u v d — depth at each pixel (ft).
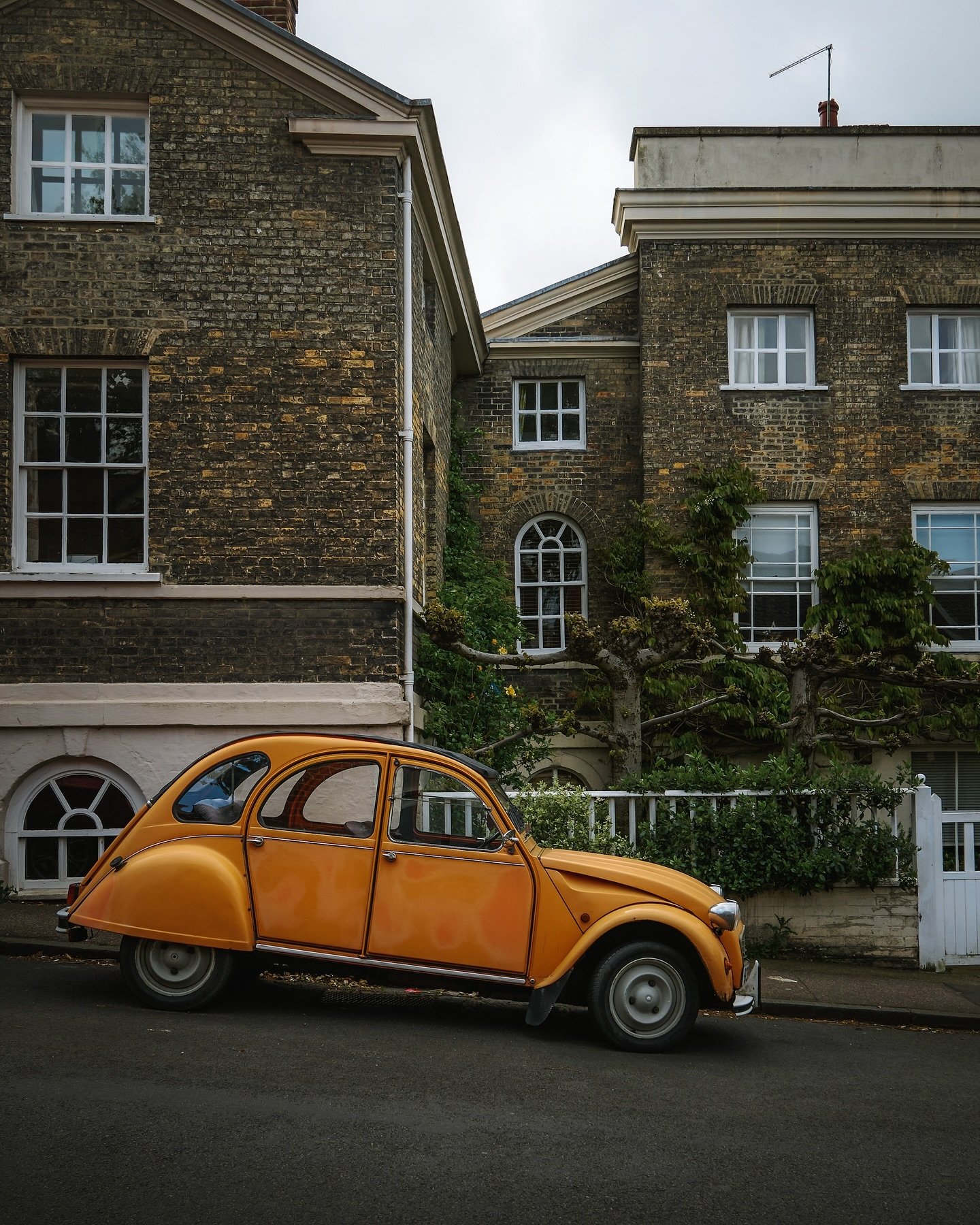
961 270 59.72
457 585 55.01
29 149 40.93
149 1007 24.97
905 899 36.94
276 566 39.86
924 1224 15.25
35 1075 19.34
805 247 59.93
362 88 40.52
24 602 39.14
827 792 36.58
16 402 40.11
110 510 40.24
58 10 40.55
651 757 55.57
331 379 40.42
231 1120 17.66
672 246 60.08
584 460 62.34
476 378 63.26
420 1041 23.88
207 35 40.65
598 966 24.45
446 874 24.57
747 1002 24.50
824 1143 18.43
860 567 57.62
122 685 38.93
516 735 41.04
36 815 39.14
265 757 25.30
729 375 59.72
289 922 24.61
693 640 38.75
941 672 56.59
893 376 59.41
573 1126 18.44
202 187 40.63
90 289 40.11
